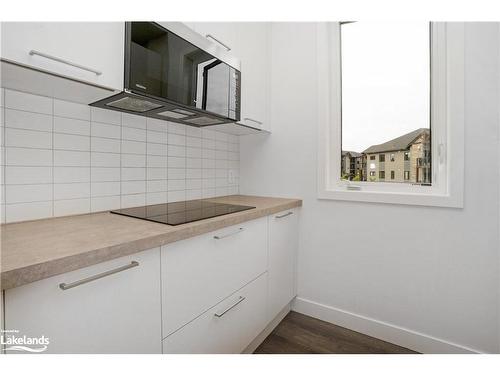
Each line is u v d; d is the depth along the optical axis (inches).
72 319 26.0
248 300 54.1
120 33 39.4
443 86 57.9
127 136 54.5
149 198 59.4
